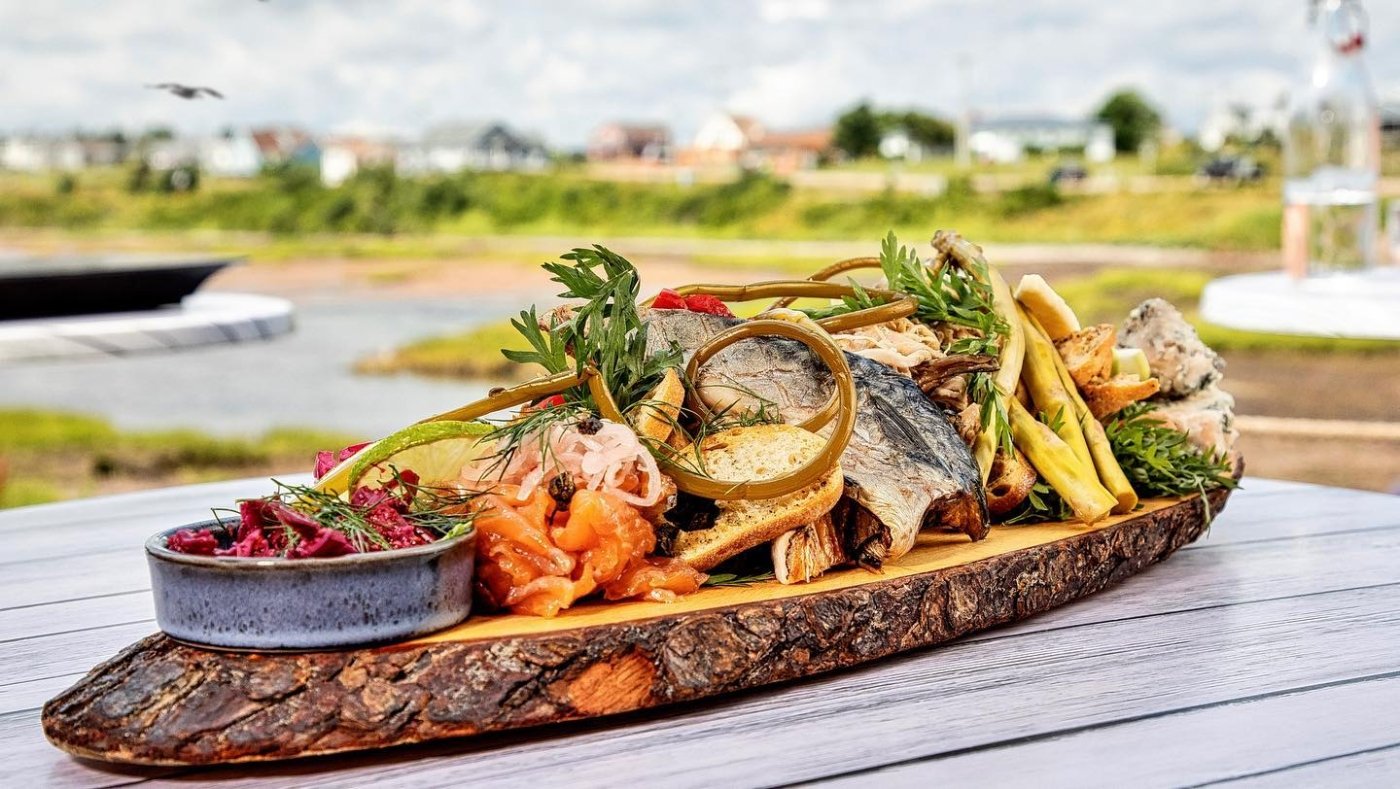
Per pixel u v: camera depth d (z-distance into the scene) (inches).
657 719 56.8
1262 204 1056.8
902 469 66.7
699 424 67.7
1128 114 1625.2
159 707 51.5
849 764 51.6
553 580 57.5
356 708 51.9
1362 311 127.4
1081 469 77.2
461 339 908.6
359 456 60.3
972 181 1244.5
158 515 98.7
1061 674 61.8
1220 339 748.6
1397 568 80.0
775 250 1142.3
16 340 118.0
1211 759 51.8
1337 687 59.6
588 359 64.9
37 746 55.4
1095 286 884.6
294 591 52.0
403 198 1213.7
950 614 65.1
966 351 79.6
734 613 58.4
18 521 98.2
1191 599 74.2
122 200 1195.3
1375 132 162.1
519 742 54.6
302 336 949.2
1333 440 518.9
